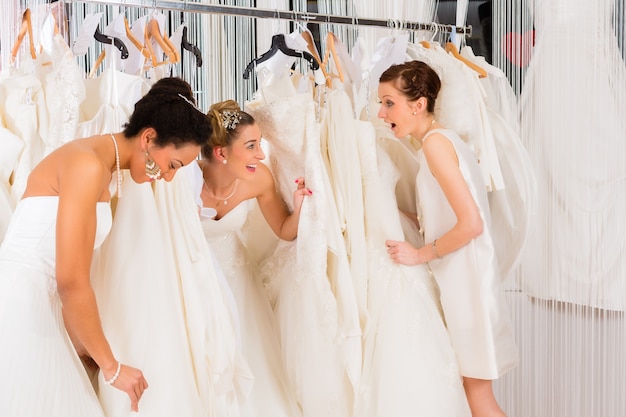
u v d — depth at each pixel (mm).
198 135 2055
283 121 2600
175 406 2127
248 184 2674
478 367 2650
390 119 2764
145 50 2428
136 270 2160
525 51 3598
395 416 2574
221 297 2320
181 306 2260
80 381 2031
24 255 1942
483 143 2943
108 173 2035
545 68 3477
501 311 2670
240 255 2803
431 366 2607
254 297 2797
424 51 2951
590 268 3246
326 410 2592
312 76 2756
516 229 3160
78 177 1903
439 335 2664
